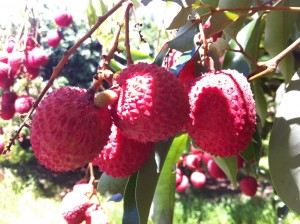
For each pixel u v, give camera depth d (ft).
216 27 0.53
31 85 1.01
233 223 2.51
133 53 0.83
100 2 0.85
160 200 0.69
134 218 0.49
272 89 1.38
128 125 0.39
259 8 0.51
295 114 0.52
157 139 0.39
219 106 0.42
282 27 0.76
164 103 0.38
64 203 0.65
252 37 0.80
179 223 2.53
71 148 0.38
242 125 0.43
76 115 0.38
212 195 3.10
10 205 2.77
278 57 0.50
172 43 0.52
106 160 0.44
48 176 3.32
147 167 0.48
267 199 2.81
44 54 0.91
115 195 0.63
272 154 0.52
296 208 0.50
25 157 3.32
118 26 0.46
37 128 0.39
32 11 0.90
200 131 0.44
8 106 0.89
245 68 0.71
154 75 0.39
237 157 0.83
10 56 0.89
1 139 0.66
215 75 0.44
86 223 0.64
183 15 0.50
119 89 0.39
